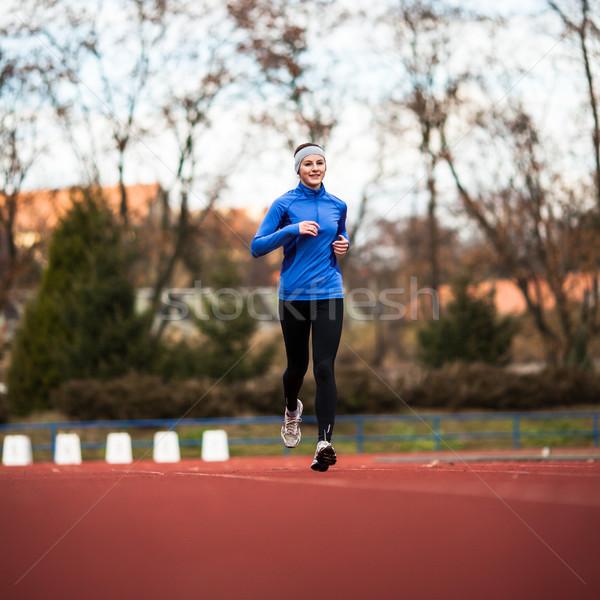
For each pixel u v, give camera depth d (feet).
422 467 68.80
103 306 287.07
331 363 54.95
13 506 55.31
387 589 35.17
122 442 197.57
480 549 41.60
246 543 43.57
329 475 61.00
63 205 315.58
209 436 195.93
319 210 54.70
